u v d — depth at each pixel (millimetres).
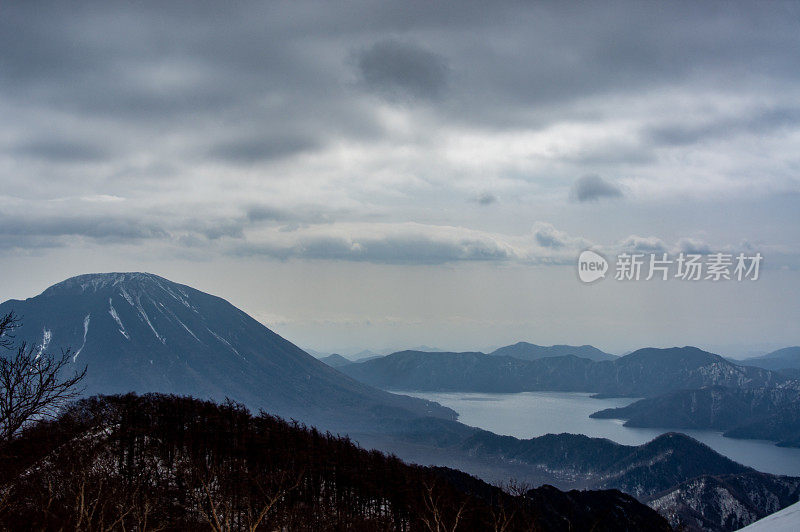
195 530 75438
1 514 53031
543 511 153750
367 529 96438
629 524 162875
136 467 88688
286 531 86250
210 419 122688
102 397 123875
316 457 116562
